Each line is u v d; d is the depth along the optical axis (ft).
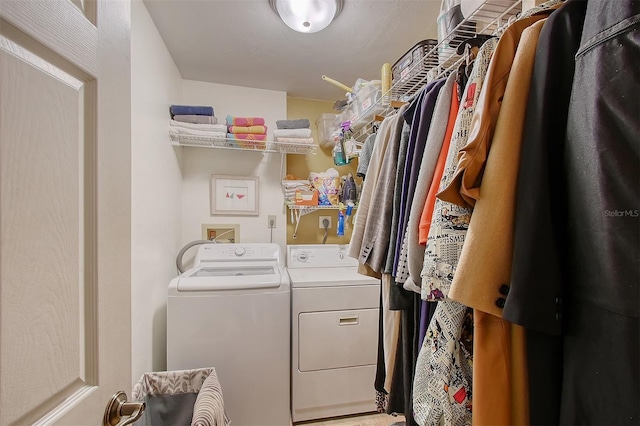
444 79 2.64
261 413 4.67
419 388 1.92
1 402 1.04
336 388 5.21
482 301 1.44
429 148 2.28
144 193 4.34
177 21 4.72
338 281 5.29
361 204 3.27
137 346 4.06
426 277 1.84
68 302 1.35
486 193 1.51
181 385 3.99
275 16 4.60
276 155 7.25
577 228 1.24
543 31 1.47
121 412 1.65
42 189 1.23
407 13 4.54
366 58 5.82
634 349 1.03
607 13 1.15
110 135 1.65
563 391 1.27
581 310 1.21
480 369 1.53
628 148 1.06
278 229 7.23
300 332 5.09
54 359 1.26
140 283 4.18
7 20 1.10
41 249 1.22
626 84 1.07
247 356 4.64
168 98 5.54
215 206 6.81
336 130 6.68
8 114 1.10
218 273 5.91
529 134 1.42
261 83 6.89
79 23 1.44
